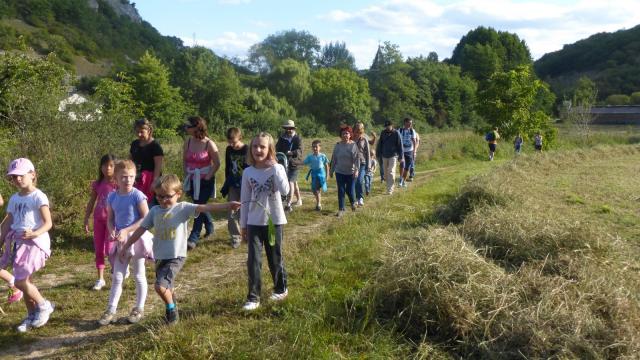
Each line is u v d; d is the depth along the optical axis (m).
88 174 9.98
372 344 4.27
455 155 27.25
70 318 5.07
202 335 4.29
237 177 7.71
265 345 4.15
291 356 4.03
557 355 3.96
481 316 4.52
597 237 6.38
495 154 29.59
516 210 8.25
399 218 9.09
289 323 4.48
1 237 4.98
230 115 60.66
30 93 12.14
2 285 5.96
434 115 85.44
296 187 10.94
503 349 4.23
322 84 74.44
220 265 6.82
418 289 4.76
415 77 86.50
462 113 88.12
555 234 6.49
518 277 5.22
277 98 70.12
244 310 4.93
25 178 4.95
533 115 36.62
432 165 24.38
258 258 5.06
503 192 9.42
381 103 83.88
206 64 62.72
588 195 12.07
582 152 22.12
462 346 4.38
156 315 5.00
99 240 5.97
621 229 8.68
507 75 36.38
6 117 12.01
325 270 6.07
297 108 73.00
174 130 50.09
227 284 5.87
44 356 4.30
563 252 6.14
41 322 4.83
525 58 97.25
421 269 4.99
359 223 8.69
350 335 4.45
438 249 5.29
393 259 5.23
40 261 4.91
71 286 6.02
